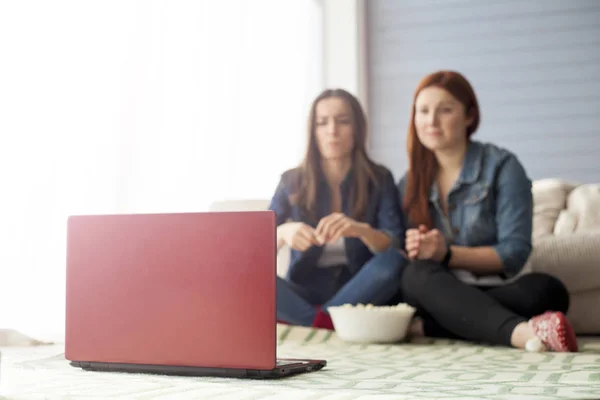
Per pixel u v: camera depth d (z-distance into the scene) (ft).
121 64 7.86
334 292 7.56
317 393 3.01
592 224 8.48
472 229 7.21
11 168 6.45
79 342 4.00
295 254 7.60
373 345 6.25
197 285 3.68
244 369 3.59
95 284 3.97
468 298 6.07
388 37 15.51
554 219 8.89
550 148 14.33
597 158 14.05
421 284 6.39
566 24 14.37
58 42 7.03
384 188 7.68
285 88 12.46
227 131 10.03
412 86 15.30
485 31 14.87
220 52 9.96
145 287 3.82
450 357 5.08
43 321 6.71
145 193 8.15
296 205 7.73
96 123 7.45
